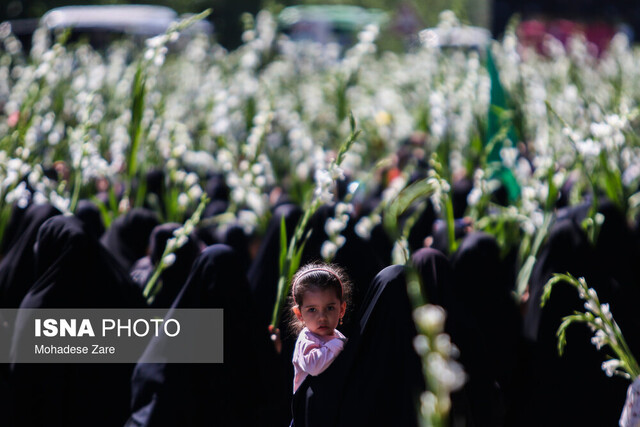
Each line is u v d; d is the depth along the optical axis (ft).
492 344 37.83
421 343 20.29
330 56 87.20
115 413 35.86
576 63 78.23
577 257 38.14
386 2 236.02
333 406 28.07
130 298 36.78
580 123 55.06
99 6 187.52
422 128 70.90
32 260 39.24
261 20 68.64
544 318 37.63
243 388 33.71
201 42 81.35
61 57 61.82
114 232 45.93
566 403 36.91
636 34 148.87
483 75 63.16
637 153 50.19
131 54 85.20
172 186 50.14
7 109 55.21
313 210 36.78
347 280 31.73
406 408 27.12
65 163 59.21
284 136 66.85
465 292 38.32
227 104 63.67
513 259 49.32
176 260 39.01
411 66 85.35
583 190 58.90
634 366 29.32
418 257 29.91
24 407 35.24
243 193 49.01
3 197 43.80
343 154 36.68
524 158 58.59
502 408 30.19
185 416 32.71
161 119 54.03
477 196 47.39
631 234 47.98
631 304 39.86
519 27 138.41
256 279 43.42
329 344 28.60
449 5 219.00
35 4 178.60
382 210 54.03
